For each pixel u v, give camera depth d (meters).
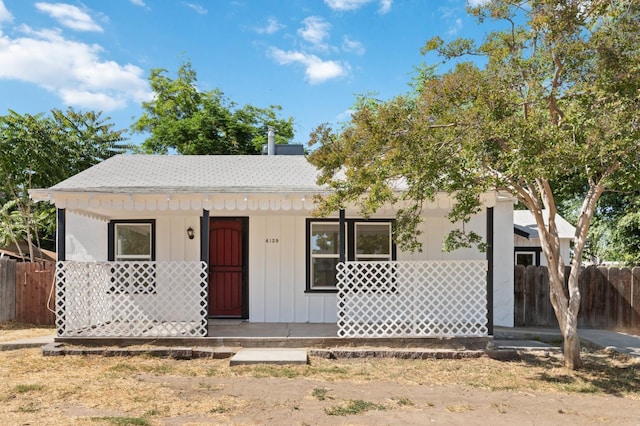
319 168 8.19
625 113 6.40
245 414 5.80
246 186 9.91
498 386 7.17
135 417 5.62
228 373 7.77
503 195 10.52
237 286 11.63
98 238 11.51
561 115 7.57
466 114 7.17
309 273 11.48
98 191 9.04
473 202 7.63
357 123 7.70
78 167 20.83
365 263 9.31
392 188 8.44
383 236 11.47
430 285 9.30
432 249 11.38
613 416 5.89
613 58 6.84
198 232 11.52
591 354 9.21
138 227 11.56
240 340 9.11
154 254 11.46
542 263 15.61
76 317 9.20
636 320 12.12
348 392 6.80
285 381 7.34
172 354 8.76
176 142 26.22
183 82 28.31
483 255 11.37
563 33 7.28
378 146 7.55
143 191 9.07
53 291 12.98
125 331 9.27
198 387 6.96
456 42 8.03
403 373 7.85
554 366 8.34
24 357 8.74
